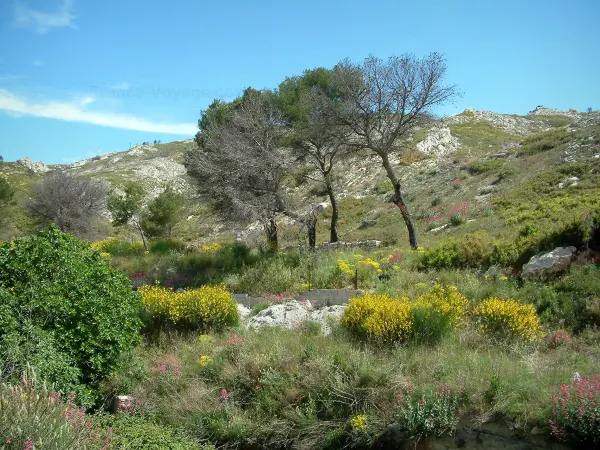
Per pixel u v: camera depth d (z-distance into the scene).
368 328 9.57
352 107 20.53
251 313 13.20
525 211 23.11
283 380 8.53
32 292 7.78
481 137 50.03
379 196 38.72
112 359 8.58
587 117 41.16
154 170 83.62
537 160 32.59
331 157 23.92
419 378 7.83
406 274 14.69
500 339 9.52
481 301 11.55
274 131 23.62
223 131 23.41
